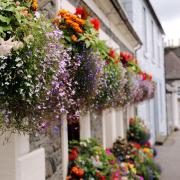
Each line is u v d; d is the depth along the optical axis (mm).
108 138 8734
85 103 4441
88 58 4277
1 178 3705
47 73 3074
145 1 15875
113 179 6434
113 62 5688
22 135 3715
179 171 12609
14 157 3668
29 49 2781
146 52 15555
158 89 20281
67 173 5395
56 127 4918
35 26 2896
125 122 11125
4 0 2717
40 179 4223
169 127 26781
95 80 4418
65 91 3758
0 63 2660
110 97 5531
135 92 8234
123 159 8586
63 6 5074
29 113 2893
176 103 29703
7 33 2691
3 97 2734
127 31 10117
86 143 6309
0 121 2816
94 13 6914
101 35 7238
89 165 5691
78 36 4246
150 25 17531
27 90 2783
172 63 31938
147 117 16031
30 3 3088
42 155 4297
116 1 7438
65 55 3686
